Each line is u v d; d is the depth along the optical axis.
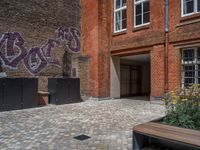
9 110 9.85
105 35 14.57
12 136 5.82
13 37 11.79
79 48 15.31
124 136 5.83
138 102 13.06
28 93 10.58
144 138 4.53
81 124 7.15
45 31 13.29
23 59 12.20
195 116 4.44
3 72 11.26
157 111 9.71
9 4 11.68
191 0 11.07
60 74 14.03
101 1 14.38
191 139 3.40
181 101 4.77
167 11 11.81
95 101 13.53
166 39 11.81
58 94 11.86
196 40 10.66
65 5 14.52
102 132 6.21
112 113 9.19
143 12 13.24
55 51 13.81
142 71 18.69
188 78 11.26
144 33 12.91
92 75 14.31
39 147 5.01
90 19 14.66
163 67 11.93
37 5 12.93
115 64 15.15
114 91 15.06
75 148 4.95
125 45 13.91
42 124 7.14
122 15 14.45
